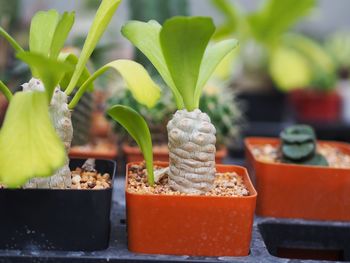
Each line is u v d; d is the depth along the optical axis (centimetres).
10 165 20
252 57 70
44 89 23
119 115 24
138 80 22
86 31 47
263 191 30
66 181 24
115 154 37
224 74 49
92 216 23
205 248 23
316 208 29
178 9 46
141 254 23
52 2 65
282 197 29
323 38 80
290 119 68
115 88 40
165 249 23
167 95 38
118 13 63
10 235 23
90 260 23
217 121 38
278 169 29
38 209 23
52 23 24
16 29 53
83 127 39
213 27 21
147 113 37
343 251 29
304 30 80
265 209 30
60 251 23
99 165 27
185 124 24
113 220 28
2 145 20
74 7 66
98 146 40
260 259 23
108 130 44
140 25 25
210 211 23
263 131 61
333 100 65
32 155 20
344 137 61
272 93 70
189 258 23
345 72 76
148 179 26
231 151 53
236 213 23
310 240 29
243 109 67
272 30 61
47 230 23
